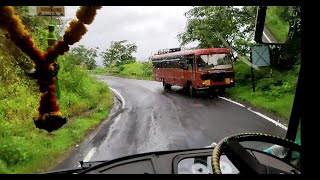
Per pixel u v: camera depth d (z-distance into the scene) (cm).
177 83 2689
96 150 1088
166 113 1750
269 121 1385
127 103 2286
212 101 2078
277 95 1883
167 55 2877
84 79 2619
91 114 1748
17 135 1170
